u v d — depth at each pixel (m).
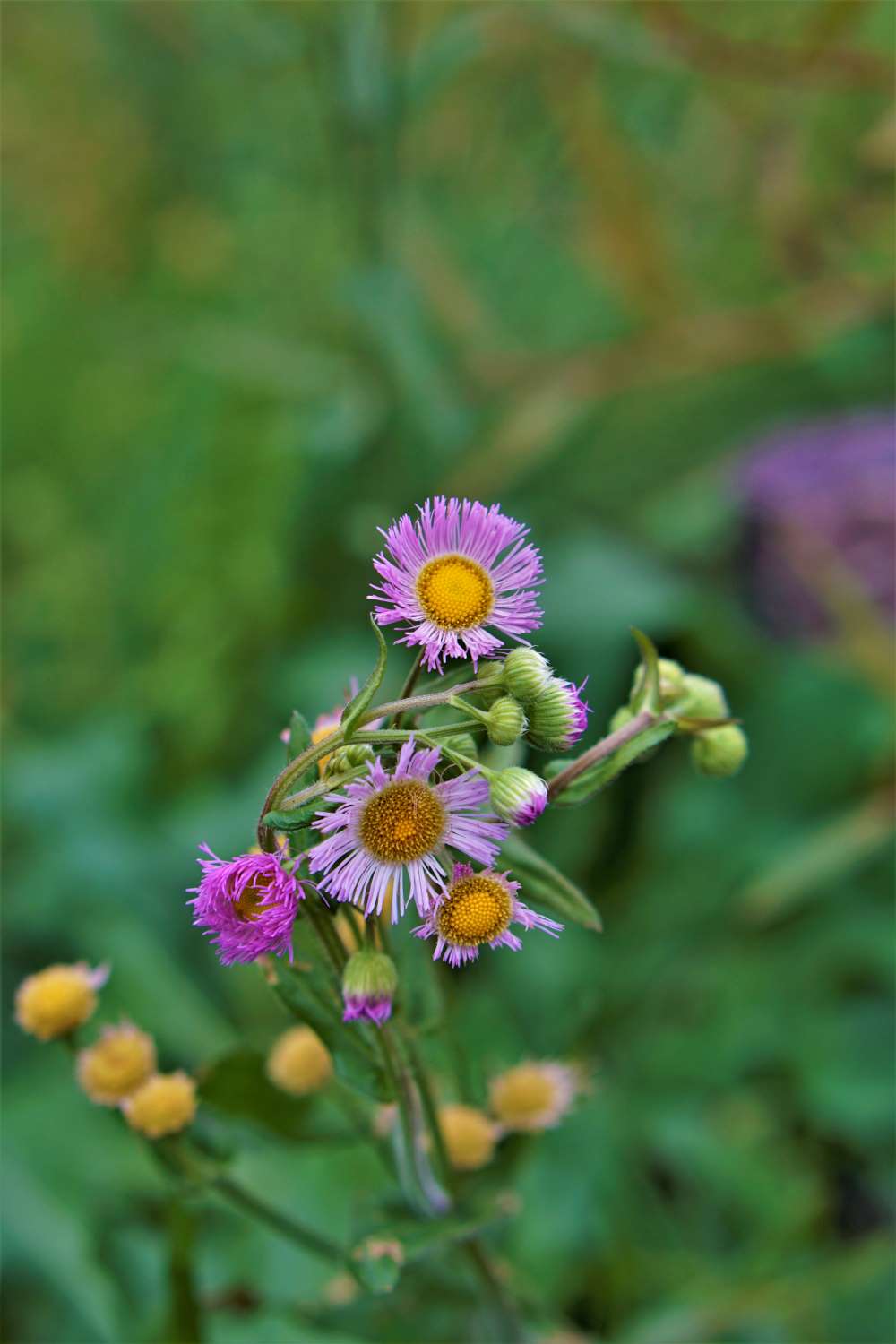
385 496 1.01
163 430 1.19
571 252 1.14
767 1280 0.67
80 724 1.09
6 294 1.28
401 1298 0.52
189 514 1.12
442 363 1.07
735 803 0.91
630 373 1.04
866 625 0.90
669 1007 0.83
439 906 0.42
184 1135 0.49
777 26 0.92
